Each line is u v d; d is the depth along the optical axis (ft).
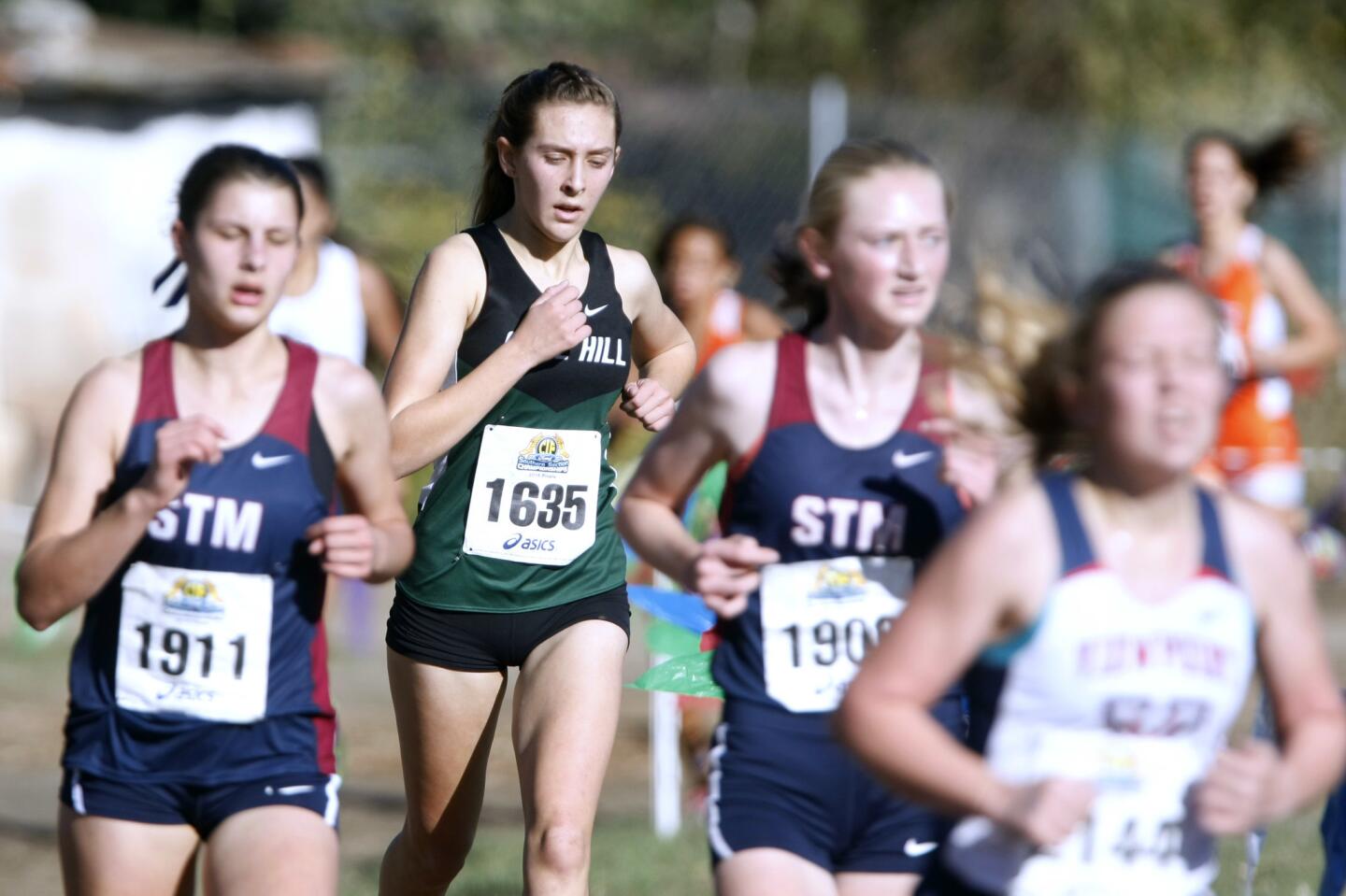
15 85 168.25
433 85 191.42
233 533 41.29
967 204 174.81
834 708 42.65
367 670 117.60
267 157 41.78
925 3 227.61
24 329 171.01
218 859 40.73
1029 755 34.65
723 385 43.50
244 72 179.63
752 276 169.27
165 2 254.88
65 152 173.37
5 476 168.04
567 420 52.42
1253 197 91.45
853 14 229.04
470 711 52.90
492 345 51.49
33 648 120.47
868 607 43.11
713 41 254.68
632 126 175.11
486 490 51.88
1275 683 35.58
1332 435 158.20
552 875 47.75
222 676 41.47
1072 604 33.86
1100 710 34.30
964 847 36.06
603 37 259.39
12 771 93.20
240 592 41.50
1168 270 35.06
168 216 46.09
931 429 41.55
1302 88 221.46
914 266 42.01
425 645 52.54
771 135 170.50
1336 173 183.32
